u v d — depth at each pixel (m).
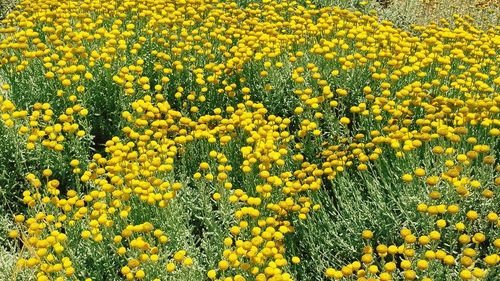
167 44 2.14
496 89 1.96
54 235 1.49
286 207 1.57
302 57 2.14
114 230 1.59
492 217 1.43
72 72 1.93
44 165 1.78
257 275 1.43
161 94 2.04
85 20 2.21
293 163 1.79
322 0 3.13
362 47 2.09
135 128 1.88
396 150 1.71
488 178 1.59
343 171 1.67
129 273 1.41
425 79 2.07
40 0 2.39
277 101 2.03
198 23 2.44
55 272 1.46
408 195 1.57
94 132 1.98
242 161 1.81
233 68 2.11
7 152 1.79
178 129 1.87
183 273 1.47
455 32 2.25
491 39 2.24
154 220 1.60
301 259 1.58
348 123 1.89
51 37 2.06
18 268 1.46
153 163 1.66
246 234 1.56
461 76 1.96
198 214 1.70
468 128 1.77
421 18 3.17
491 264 1.35
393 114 1.80
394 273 1.45
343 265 1.55
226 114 2.07
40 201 1.60
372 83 2.04
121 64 2.05
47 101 1.96
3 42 2.03
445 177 1.52
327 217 1.60
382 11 3.25
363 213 1.61
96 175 1.67
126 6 2.39
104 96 2.00
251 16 2.57
